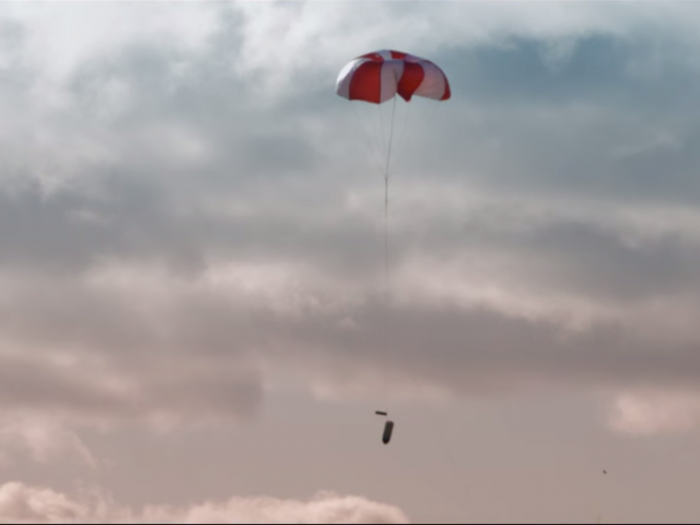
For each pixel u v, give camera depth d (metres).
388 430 47.34
